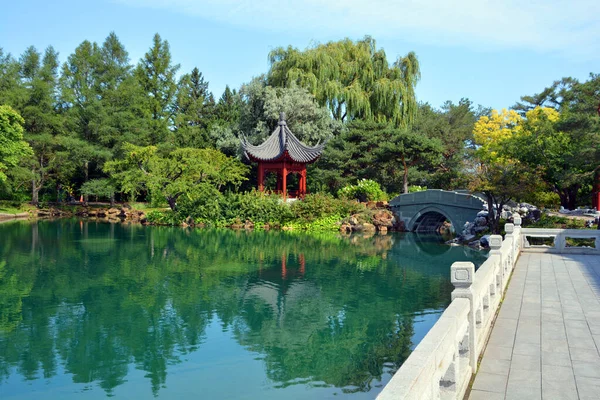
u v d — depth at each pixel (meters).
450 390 4.61
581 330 7.27
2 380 9.21
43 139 43.44
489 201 25.62
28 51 48.66
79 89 49.66
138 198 53.22
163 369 9.74
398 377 3.08
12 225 36.38
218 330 12.21
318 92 42.78
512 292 9.82
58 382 9.13
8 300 14.87
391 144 36.47
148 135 50.22
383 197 37.94
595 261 13.76
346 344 11.23
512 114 41.78
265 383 9.13
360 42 44.91
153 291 16.11
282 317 13.27
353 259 22.44
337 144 41.28
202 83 64.44
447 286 16.91
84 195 48.66
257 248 25.97
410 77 43.78
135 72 56.72
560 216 26.27
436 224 34.56
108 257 22.64
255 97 43.38
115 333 11.95
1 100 43.09
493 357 6.16
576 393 5.09
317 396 8.59
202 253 24.12
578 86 33.88
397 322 12.83
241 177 40.94
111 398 8.48
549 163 25.58
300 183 40.25
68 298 15.16
